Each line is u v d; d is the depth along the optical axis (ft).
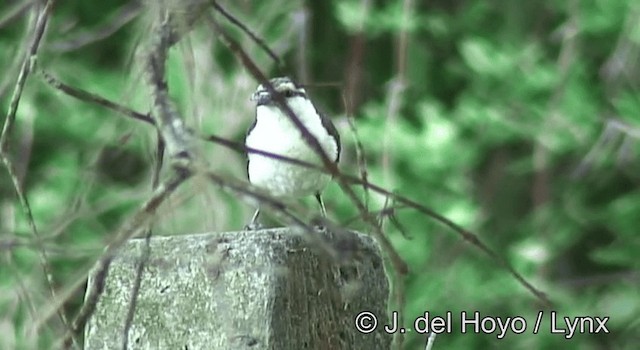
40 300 26.68
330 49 47.39
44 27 16.55
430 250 41.09
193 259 17.38
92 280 15.37
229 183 12.84
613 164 45.47
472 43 43.37
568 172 46.42
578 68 44.06
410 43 46.14
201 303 17.30
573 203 45.93
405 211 40.34
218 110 29.68
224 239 17.40
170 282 17.46
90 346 17.83
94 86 41.55
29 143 38.32
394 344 19.02
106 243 15.03
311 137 13.94
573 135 42.98
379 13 42.52
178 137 13.16
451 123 41.93
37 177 41.27
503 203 47.75
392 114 39.11
